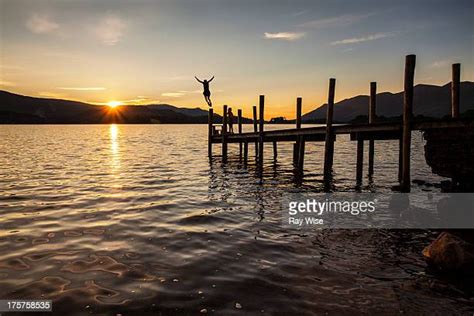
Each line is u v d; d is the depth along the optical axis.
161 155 34.38
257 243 8.57
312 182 18.05
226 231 9.56
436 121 11.09
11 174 20.64
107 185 17.12
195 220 10.65
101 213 11.38
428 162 11.64
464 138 10.50
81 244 8.31
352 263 7.32
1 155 32.88
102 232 9.30
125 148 44.06
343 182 17.94
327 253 7.90
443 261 6.93
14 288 6.02
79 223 10.14
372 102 17.11
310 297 5.80
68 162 27.62
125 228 9.70
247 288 6.11
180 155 34.44
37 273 6.64
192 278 6.50
